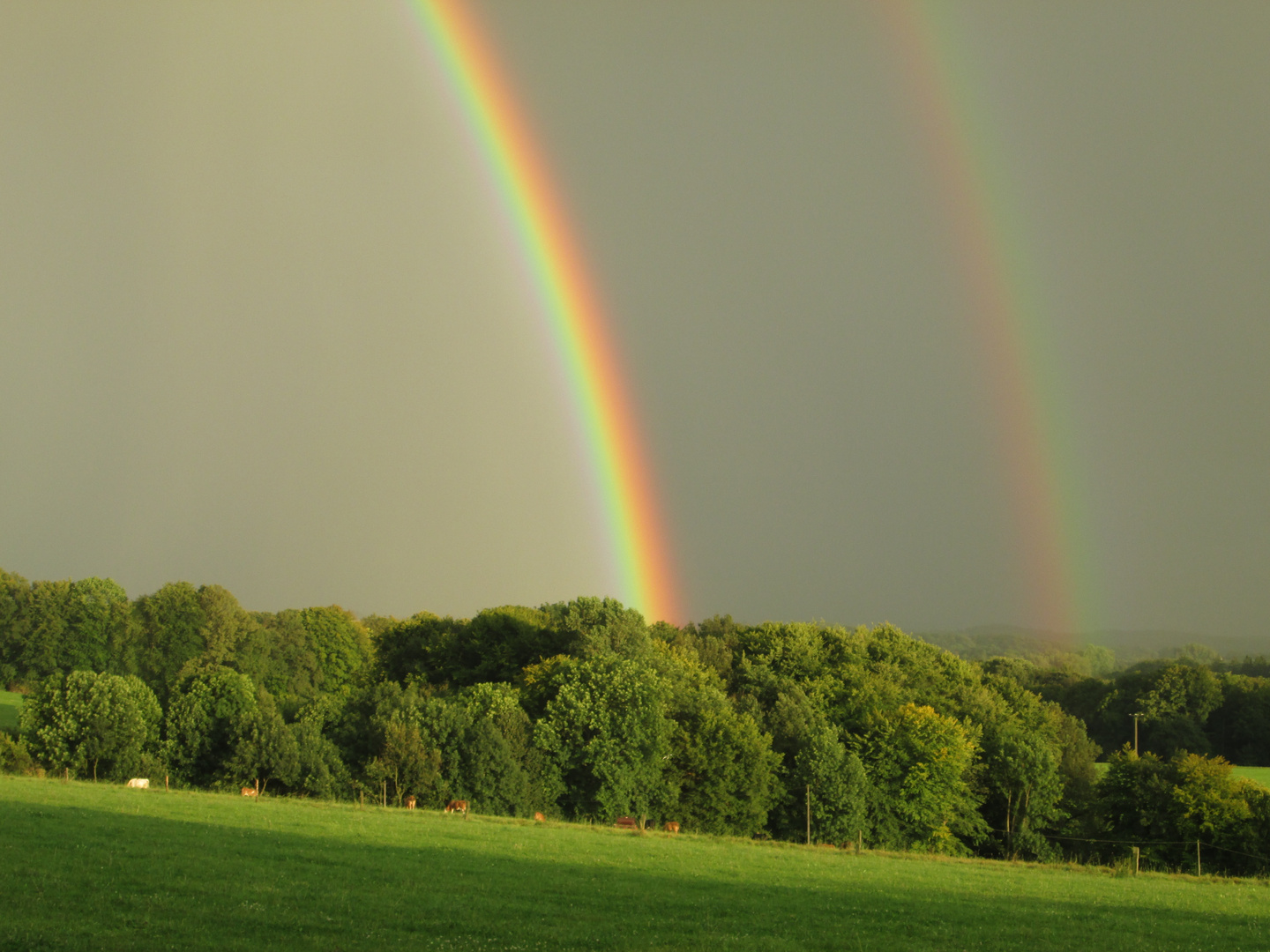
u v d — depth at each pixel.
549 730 74.69
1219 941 27.11
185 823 38.19
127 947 18.52
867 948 23.08
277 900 23.59
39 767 74.19
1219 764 74.12
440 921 22.64
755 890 32.06
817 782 76.81
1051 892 36.91
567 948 21.06
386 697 79.50
